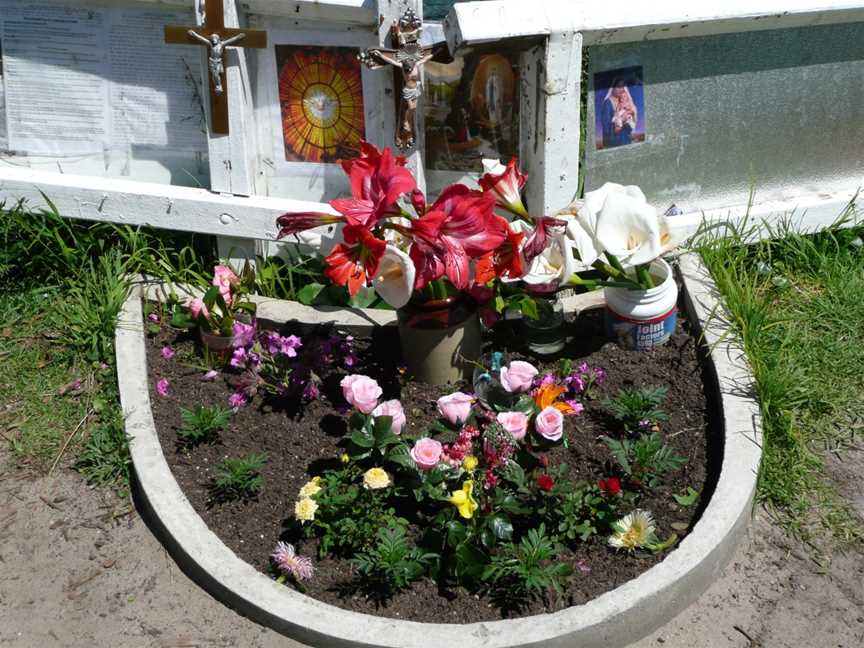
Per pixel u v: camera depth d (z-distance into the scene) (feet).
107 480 11.85
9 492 11.80
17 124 15.10
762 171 15.61
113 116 14.89
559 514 10.54
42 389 13.03
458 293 12.11
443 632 9.58
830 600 10.60
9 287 14.44
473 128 14.02
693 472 11.55
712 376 12.66
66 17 14.42
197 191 14.48
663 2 13.46
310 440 11.97
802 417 12.71
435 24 13.52
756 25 14.12
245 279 14.08
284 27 13.75
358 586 10.28
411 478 10.75
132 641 10.11
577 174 13.93
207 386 12.82
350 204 10.46
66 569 10.88
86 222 15.11
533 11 12.75
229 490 11.31
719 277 13.89
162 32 14.25
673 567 10.16
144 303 14.02
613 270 12.44
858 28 14.93
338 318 13.64
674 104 14.55
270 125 14.46
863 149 16.02
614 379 12.81
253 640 9.97
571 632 9.59
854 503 11.69
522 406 11.36
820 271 14.99
